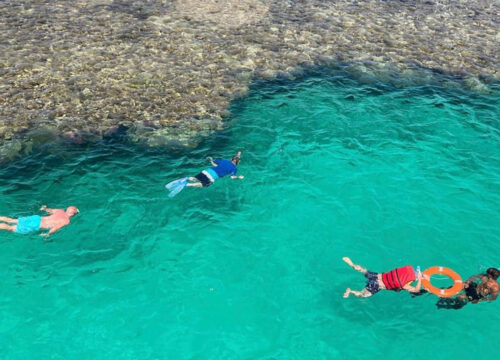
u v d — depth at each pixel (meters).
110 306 9.16
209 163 13.68
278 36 22.33
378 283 9.49
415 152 14.66
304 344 8.68
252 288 9.79
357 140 15.16
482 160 14.44
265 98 17.36
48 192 12.07
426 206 12.33
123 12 23.72
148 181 12.76
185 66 18.91
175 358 8.27
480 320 9.30
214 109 16.41
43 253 10.21
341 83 18.77
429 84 19.06
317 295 9.70
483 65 20.81
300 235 11.24
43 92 16.30
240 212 11.86
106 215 11.45
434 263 10.58
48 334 8.54
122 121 15.24
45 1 24.42
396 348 8.70
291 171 13.50
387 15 25.97
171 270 10.09
